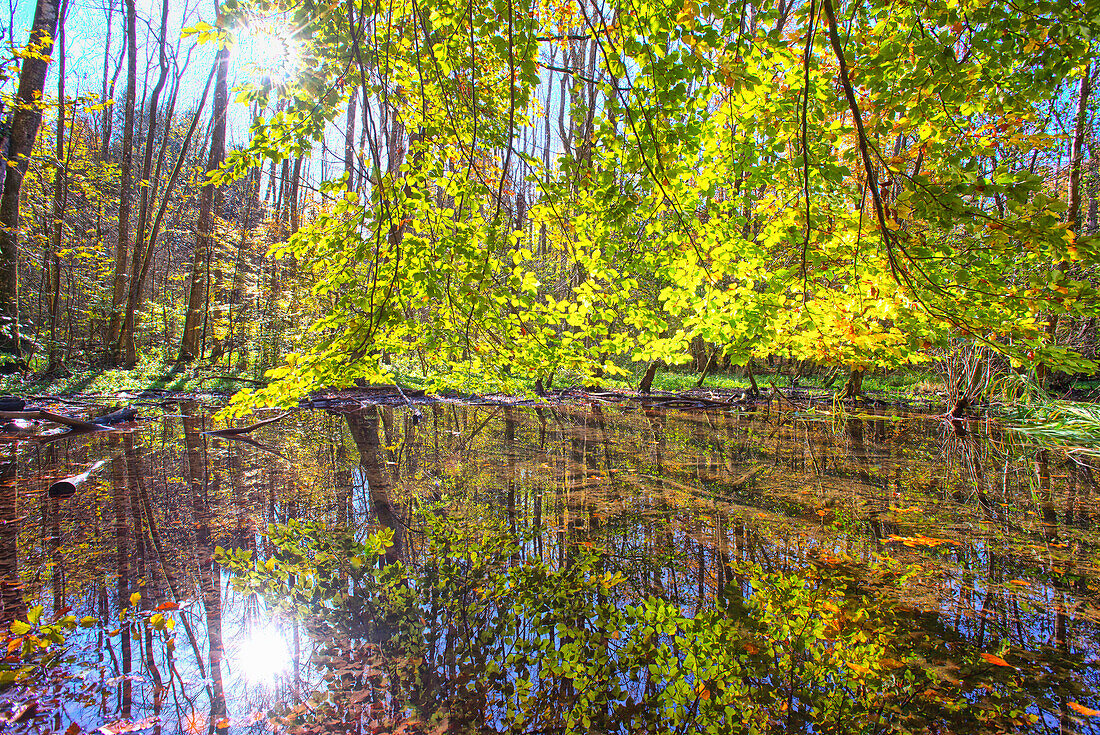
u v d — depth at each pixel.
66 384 13.14
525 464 5.87
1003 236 2.37
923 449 6.77
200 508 4.25
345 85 3.16
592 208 3.60
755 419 9.59
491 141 3.88
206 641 2.36
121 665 2.17
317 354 3.81
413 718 1.90
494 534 3.72
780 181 3.36
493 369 4.64
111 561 3.21
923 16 2.36
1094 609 2.65
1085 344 9.05
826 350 4.59
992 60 2.35
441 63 3.48
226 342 18.98
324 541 3.58
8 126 10.91
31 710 1.88
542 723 1.86
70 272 18.11
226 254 18.80
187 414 9.82
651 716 1.91
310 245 3.49
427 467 5.71
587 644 2.39
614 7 2.55
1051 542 3.54
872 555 3.35
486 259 3.41
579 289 3.94
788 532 3.73
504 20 3.14
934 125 2.68
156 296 25.69
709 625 2.54
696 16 2.35
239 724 1.84
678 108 2.57
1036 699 1.98
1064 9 2.08
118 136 24.30
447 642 2.39
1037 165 7.83
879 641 2.39
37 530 3.71
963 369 9.94
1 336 12.33
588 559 3.30
